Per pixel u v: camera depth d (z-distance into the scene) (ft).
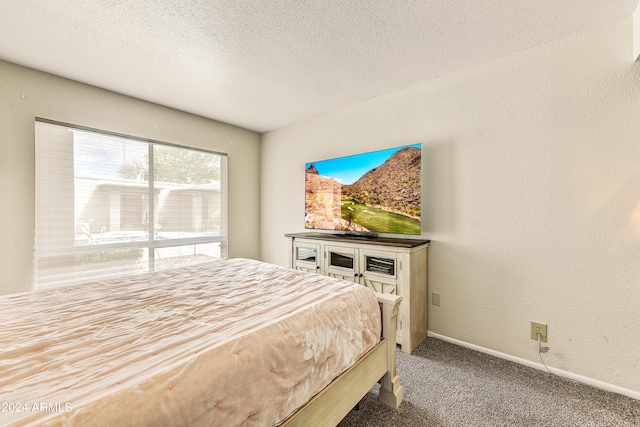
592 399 5.02
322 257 8.71
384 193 8.18
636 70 5.02
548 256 5.93
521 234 6.26
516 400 5.00
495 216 6.61
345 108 9.69
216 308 3.96
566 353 5.73
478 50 6.25
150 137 9.32
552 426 4.39
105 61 6.75
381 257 7.20
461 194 7.12
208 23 5.36
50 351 2.73
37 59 6.66
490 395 5.15
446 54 6.42
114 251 8.62
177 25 5.42
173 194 10.05
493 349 6.64
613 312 5.26
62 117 7.57
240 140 12.14
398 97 8.32
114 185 8.61
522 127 6.23
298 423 3.12
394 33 5.67
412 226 7.57
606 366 5.32
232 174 11.88
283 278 5.67
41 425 1.71
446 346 7.08
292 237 9.63
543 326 5.98
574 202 5.64
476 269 6.90
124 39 5.88
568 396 5.11
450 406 4.86
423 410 4.76
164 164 9.78
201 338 3.01
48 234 7.42
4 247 6.79
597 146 5.40
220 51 6.32
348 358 3.93
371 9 4.98
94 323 3.45
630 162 5.10
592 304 5.46
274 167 12.39
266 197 12.78
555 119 5.83
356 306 4.38
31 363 2.52
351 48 6.20
